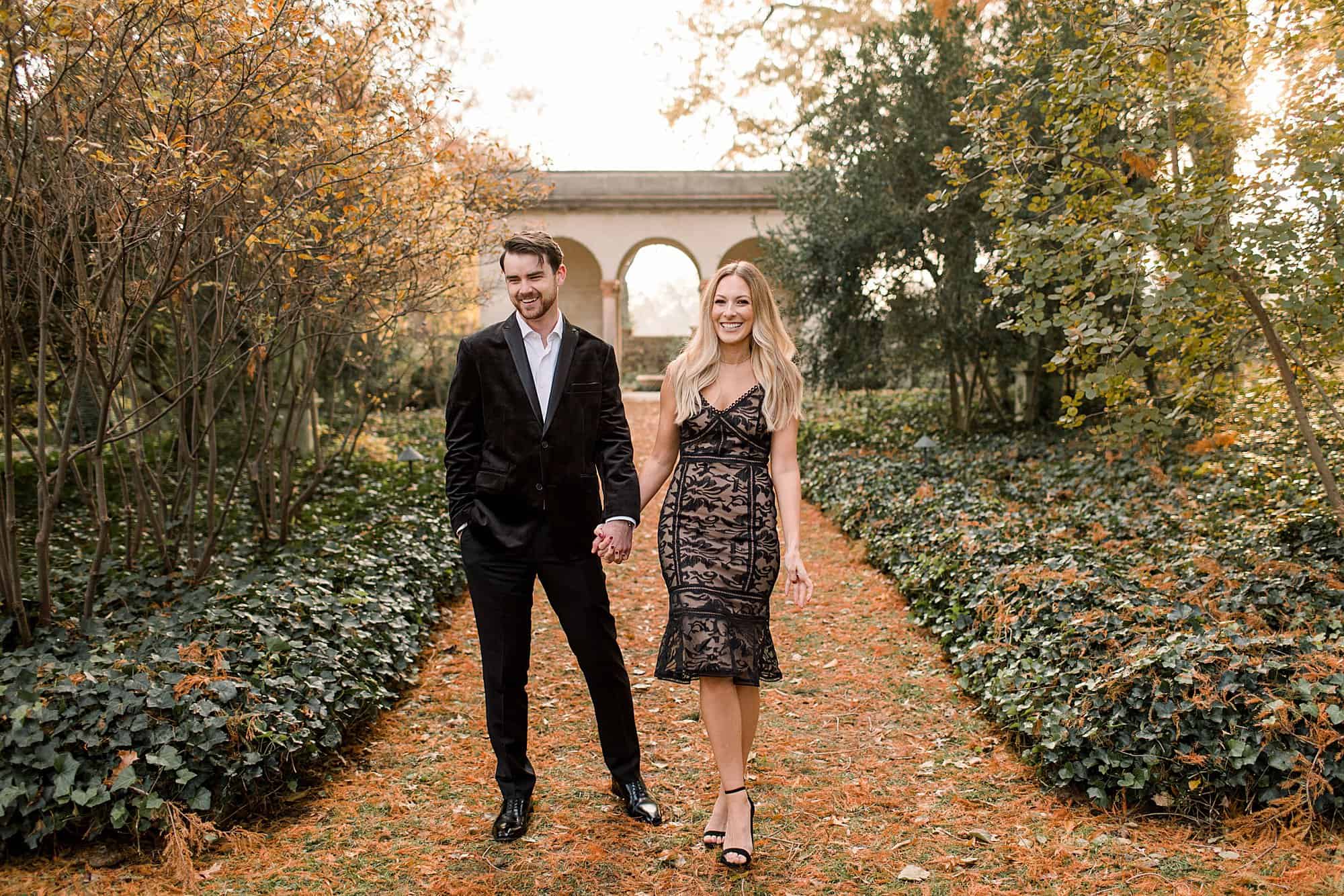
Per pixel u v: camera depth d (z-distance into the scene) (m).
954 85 9.52
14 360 4.81
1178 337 4.01
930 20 9.87
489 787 3.12
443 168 5.43
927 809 2.94
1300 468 4.84
